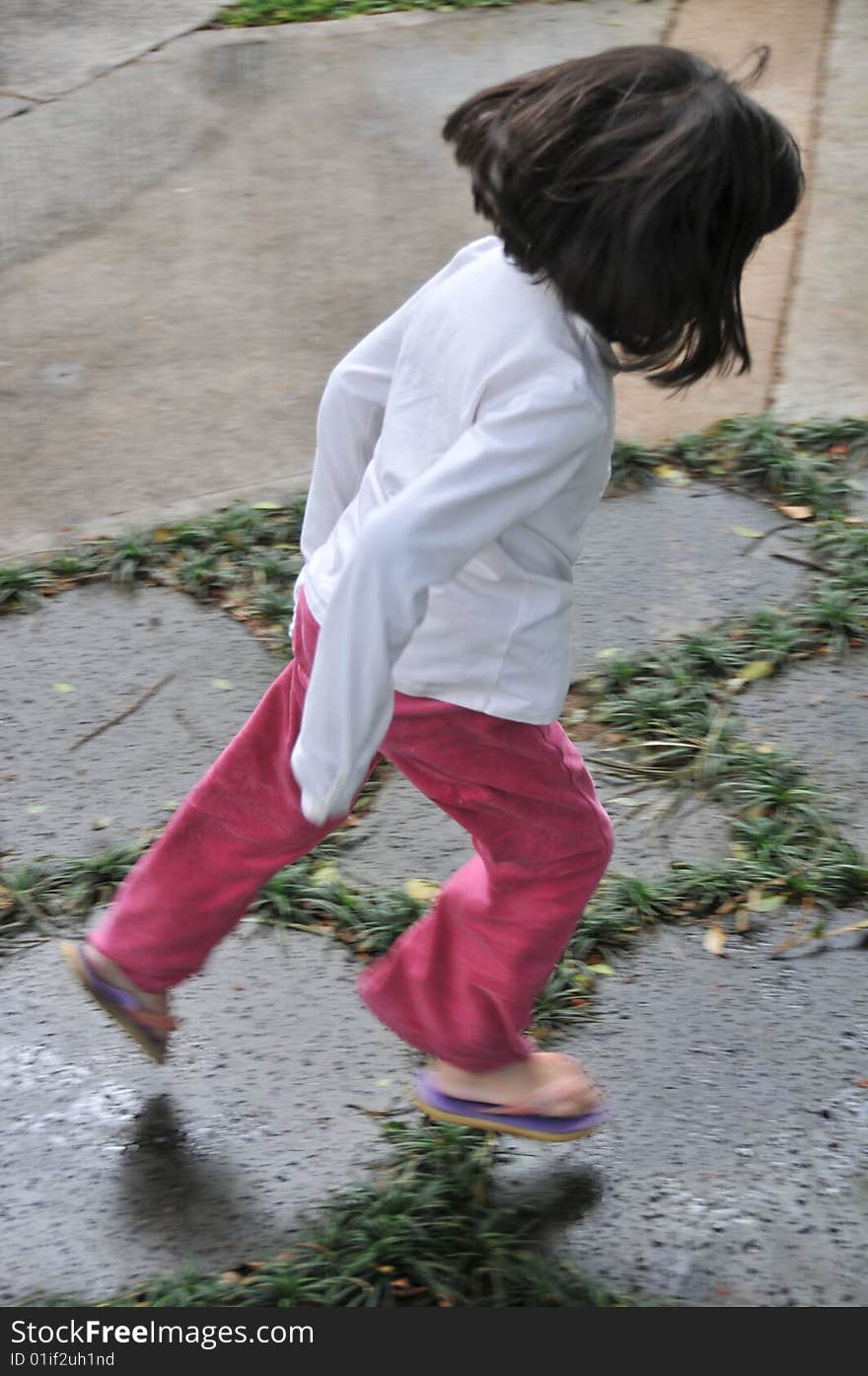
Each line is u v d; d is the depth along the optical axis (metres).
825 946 3.35
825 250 6.56
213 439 5.39
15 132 7.79
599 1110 2.79
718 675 4.23
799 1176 2.82
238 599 4.59
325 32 8.89
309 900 3.46
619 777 3.88
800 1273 2.64
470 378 2.10
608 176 1.89
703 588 4.62
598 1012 3.18
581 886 2.53
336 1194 2.78
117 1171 2.84
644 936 3.38
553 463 2.02
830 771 3.87
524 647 2.27
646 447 5.31
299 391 5.68
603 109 1.93
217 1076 3.04
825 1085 3.01
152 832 3.71
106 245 6.74
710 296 1.98
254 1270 2.64
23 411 5.55
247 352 5.92
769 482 5.10
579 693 4.19
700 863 3.58
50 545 4.82
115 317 6.18
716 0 9.06
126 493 5.09
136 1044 3.05
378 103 8.02
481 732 2.34
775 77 7.99
